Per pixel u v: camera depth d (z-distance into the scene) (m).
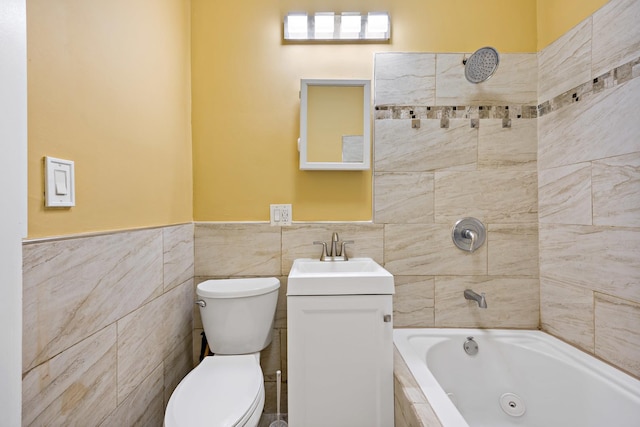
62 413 0.76
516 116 1.62
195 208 1.64
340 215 1.65
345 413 1.22
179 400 1.03
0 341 0.56
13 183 0.60
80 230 0.85
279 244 1.64
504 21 1.62
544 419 1.34
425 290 1.64
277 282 1.52
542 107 1.58
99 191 0.93
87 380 0.85
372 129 1.65
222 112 1.64
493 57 1.41
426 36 1.64
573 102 1.38
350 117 1.61
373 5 1.64
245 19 1.64
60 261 0.76
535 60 1.62
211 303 1.37
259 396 1.08
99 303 0.91
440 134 1.63
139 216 1.15
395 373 1.19
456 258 1.63
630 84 1.12
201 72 1.64
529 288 1.62
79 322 0.82
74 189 0.82
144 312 1.15
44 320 0.71
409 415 1.00
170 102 1.41
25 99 0.62
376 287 1.22
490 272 1.63
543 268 1.58
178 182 1.48
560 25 1.46
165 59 1.36
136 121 1.13
